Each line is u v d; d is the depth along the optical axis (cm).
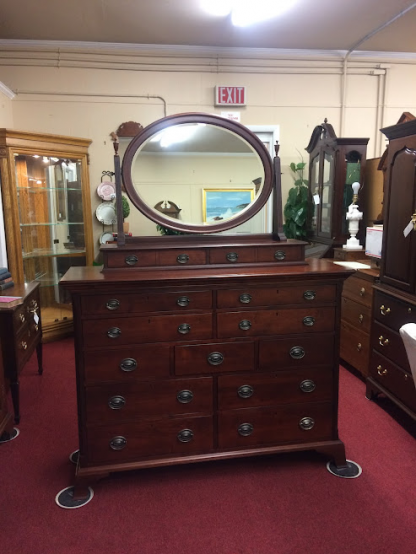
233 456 182
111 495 174
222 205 200
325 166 355
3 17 321
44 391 271
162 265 186
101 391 171
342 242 342
